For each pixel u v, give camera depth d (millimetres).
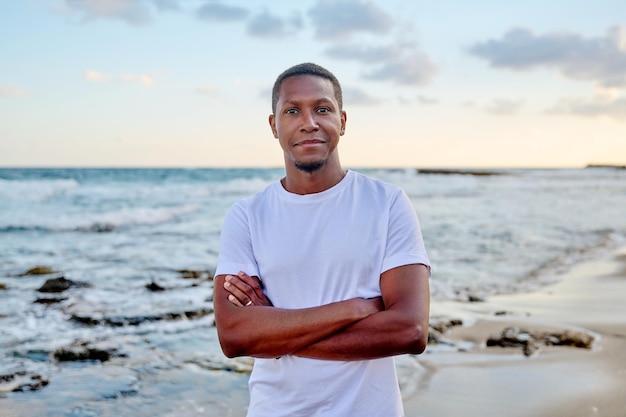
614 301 8359
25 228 17594
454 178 54562
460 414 4176
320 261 2143
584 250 14180
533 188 44344
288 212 2219
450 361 5395
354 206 2186
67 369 5336
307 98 2166
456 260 12375
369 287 2145
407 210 2215
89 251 13422
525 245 14766
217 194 31422
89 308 7645
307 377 2061
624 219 21281
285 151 2229
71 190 26484
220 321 2170
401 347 2025
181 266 11305
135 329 6695
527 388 4688
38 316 7254
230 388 4883
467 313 7461
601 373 5047
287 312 2076
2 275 10281
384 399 2082
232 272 2234
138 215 20375
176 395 4707
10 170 38281
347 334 2033
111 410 4410
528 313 7477
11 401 4562
